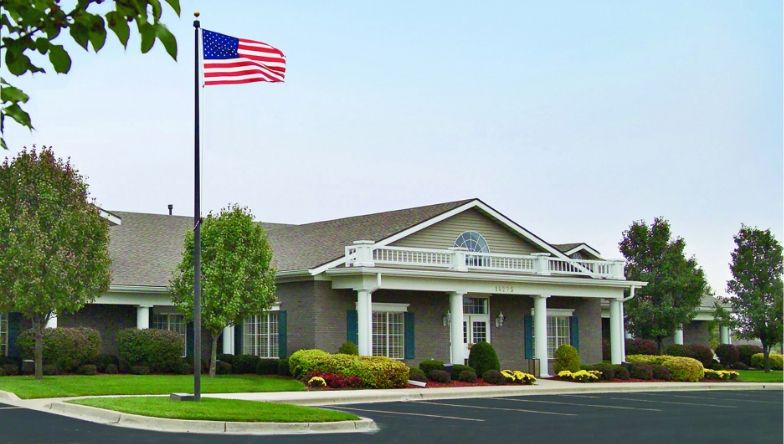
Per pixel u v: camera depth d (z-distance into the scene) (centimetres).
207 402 2261
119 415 2080
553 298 4231
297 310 3581
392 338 3738
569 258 4169
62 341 3234
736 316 4828
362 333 3428
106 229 3061
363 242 3488
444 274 3606
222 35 2455
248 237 3347
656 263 4897
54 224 2919
